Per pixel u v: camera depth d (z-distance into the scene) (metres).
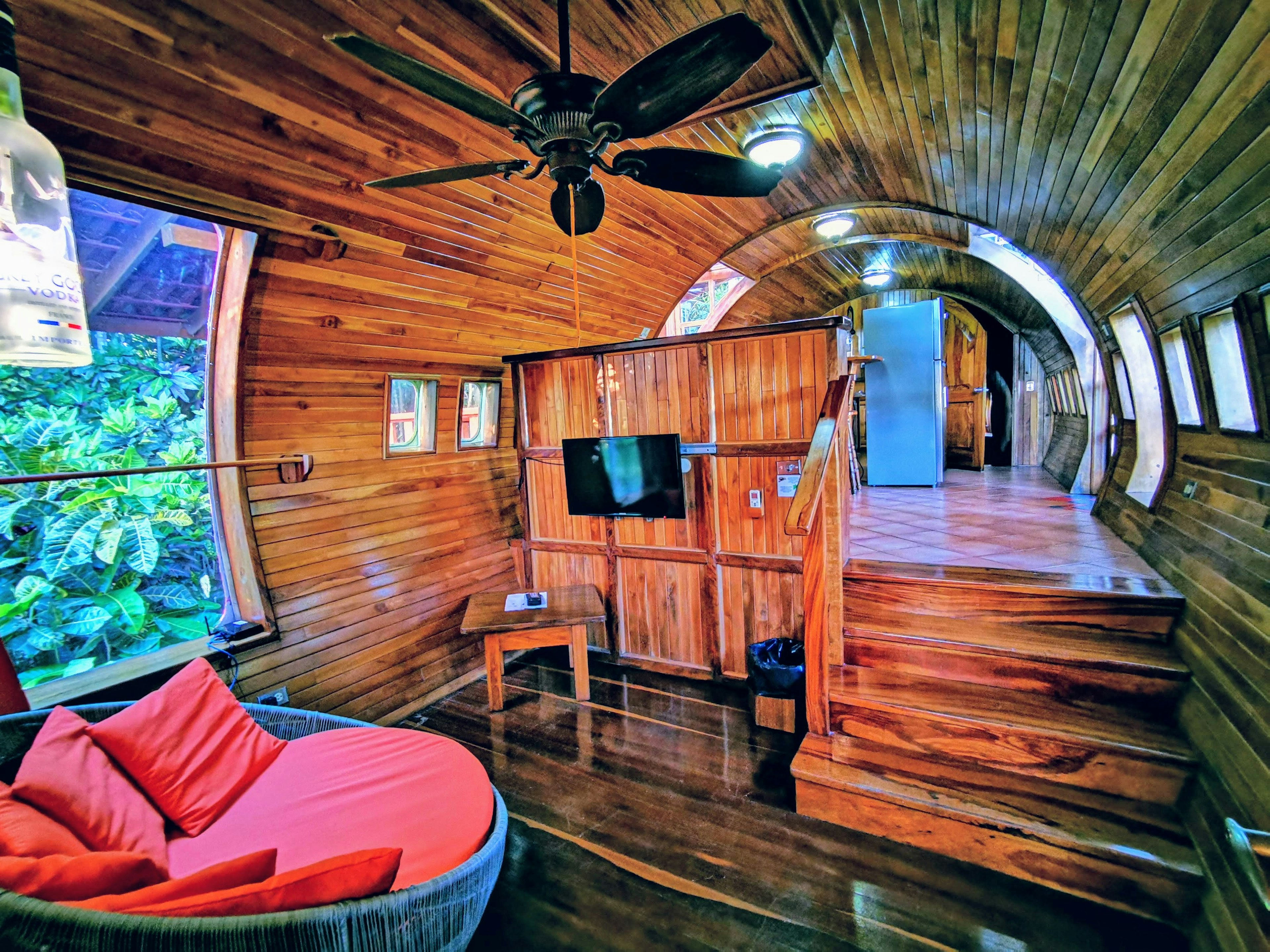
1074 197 3.03
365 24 2.04
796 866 2.29
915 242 6.24
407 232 2.96
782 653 3.42
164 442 3.94
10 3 1.47
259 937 1.19
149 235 3.15
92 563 3.39
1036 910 2.04
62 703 2.35
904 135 3.32
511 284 3.80
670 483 3.83
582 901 2.18
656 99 1.51
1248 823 1.60
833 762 2.55
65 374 3.63
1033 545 3.68
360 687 3.47
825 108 3.15
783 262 6.68
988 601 2.92
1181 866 1.91
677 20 2.39
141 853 1.68
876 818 2.39
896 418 6.81
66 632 3.20
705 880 2.25
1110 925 1.97
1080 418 6.53
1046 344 7.39
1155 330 3.21
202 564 3.92
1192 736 2.15
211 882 1.31
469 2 2.13
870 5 2.14
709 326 7.57
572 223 2.12
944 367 7.88
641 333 5.49
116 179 1.94
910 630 2.86
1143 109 2.01
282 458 3.03
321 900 1.32
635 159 1.89
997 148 2.99
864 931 2.00
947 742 2.49
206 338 3.05
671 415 3.95
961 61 2.31
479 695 3.92
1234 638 2.03
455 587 4.13
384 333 3.35
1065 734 2.29
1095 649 2.55
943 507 5.34
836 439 2.80
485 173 1.85
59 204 1.25
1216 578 2.34
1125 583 2.81
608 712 3.62
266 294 2.70
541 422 4.51
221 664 2.89
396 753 2.41
